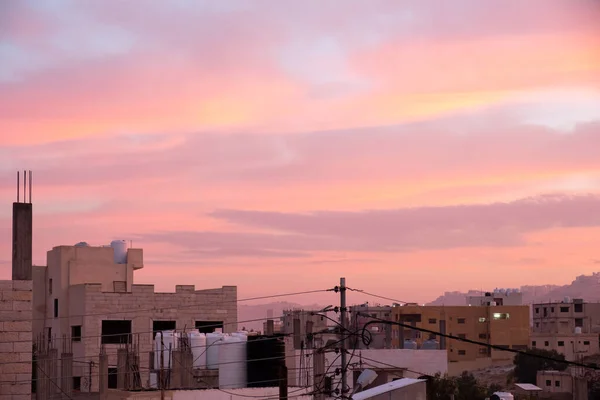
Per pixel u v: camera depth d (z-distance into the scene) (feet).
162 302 285.02
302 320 299.58
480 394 368.89
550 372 399.65
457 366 507.71
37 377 193.36
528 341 531.09
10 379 129.90
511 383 460.55
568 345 521.24
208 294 289.74
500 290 636.89
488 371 498.69
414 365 281.74
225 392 155.84
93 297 279.28
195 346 167.73
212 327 290.97
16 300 131.54
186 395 154.61
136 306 282.97
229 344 165.89
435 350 283.38
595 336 527.40
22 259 135.44
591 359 503.61
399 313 533.14
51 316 298.97
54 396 193.16
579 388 359.66
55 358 195.72
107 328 282.36
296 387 164.25
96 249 302.04
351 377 222.48
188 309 287.48
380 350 280.31
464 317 532.73
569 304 610.65
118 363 175.22
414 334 526.57
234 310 291.79
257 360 165.58
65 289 295.07
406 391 155.63
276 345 166.40
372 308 551.18
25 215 136.15
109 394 164.35
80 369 269.23
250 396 157.28
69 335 288.51
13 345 130.62
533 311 636.48
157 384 166.50
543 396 375.25
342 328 137.39
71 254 298.76
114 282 303.27
